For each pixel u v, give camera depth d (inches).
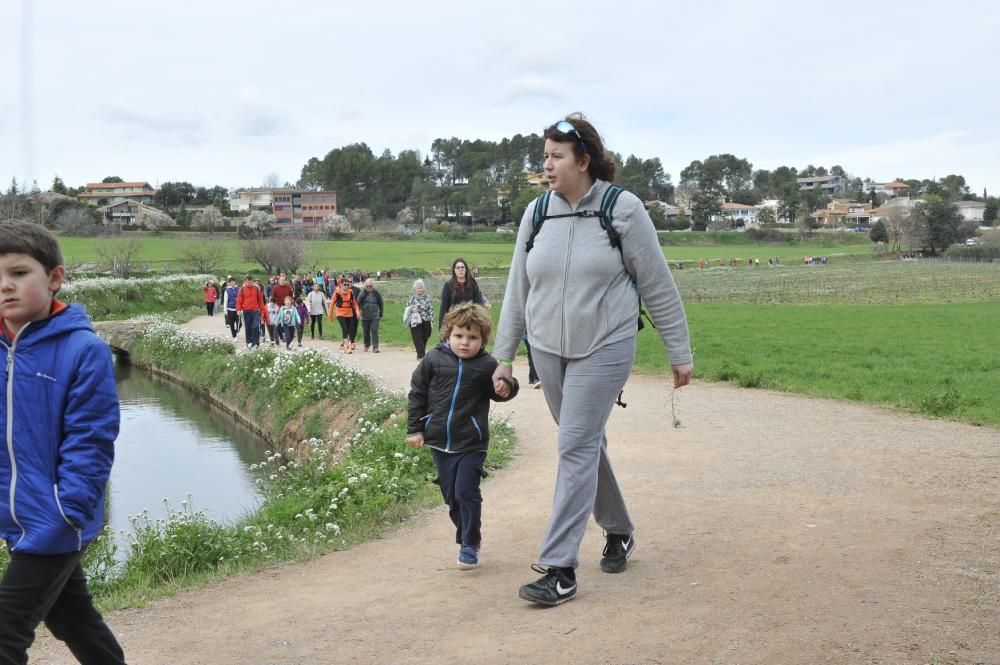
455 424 202.8
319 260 3043.8
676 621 153.9
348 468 323.9
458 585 186.7
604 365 164.7
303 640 159.5
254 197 7155.5
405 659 145.8
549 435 386.9
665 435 362.9
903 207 4643.2
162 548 245.4
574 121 165.3
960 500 235.3
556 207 170.6
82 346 111.0
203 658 153.7
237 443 579.8
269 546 249.9
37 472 108.9
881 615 151.8
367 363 750.5
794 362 705.0
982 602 156.4
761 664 134.5
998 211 7091.5
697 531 213.8
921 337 978.1
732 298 1884.8
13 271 108.3
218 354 869.2
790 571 178.4
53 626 119.9
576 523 166.2
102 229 3826.3
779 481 267.1
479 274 2970.0
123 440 592.1
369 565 211.5
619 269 165.9
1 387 109.3
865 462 292.5
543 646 146.6
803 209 6988.2
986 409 418.0
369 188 7564.0
